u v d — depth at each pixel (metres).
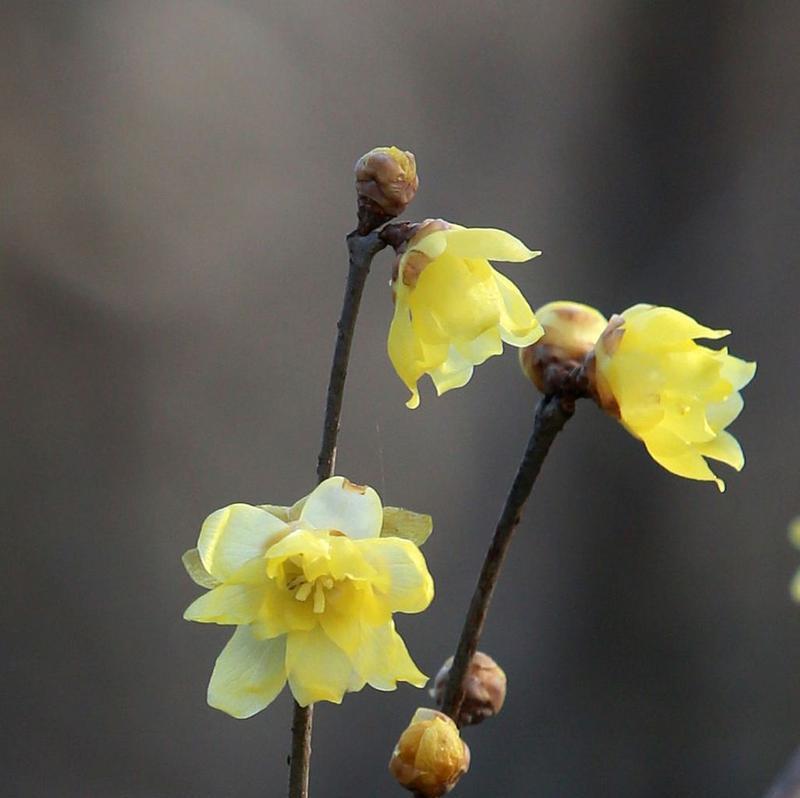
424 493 1.12
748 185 1.14
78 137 1.14
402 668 0.51
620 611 1.14
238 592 0.52
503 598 1.13
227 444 1.13
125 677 1.09
